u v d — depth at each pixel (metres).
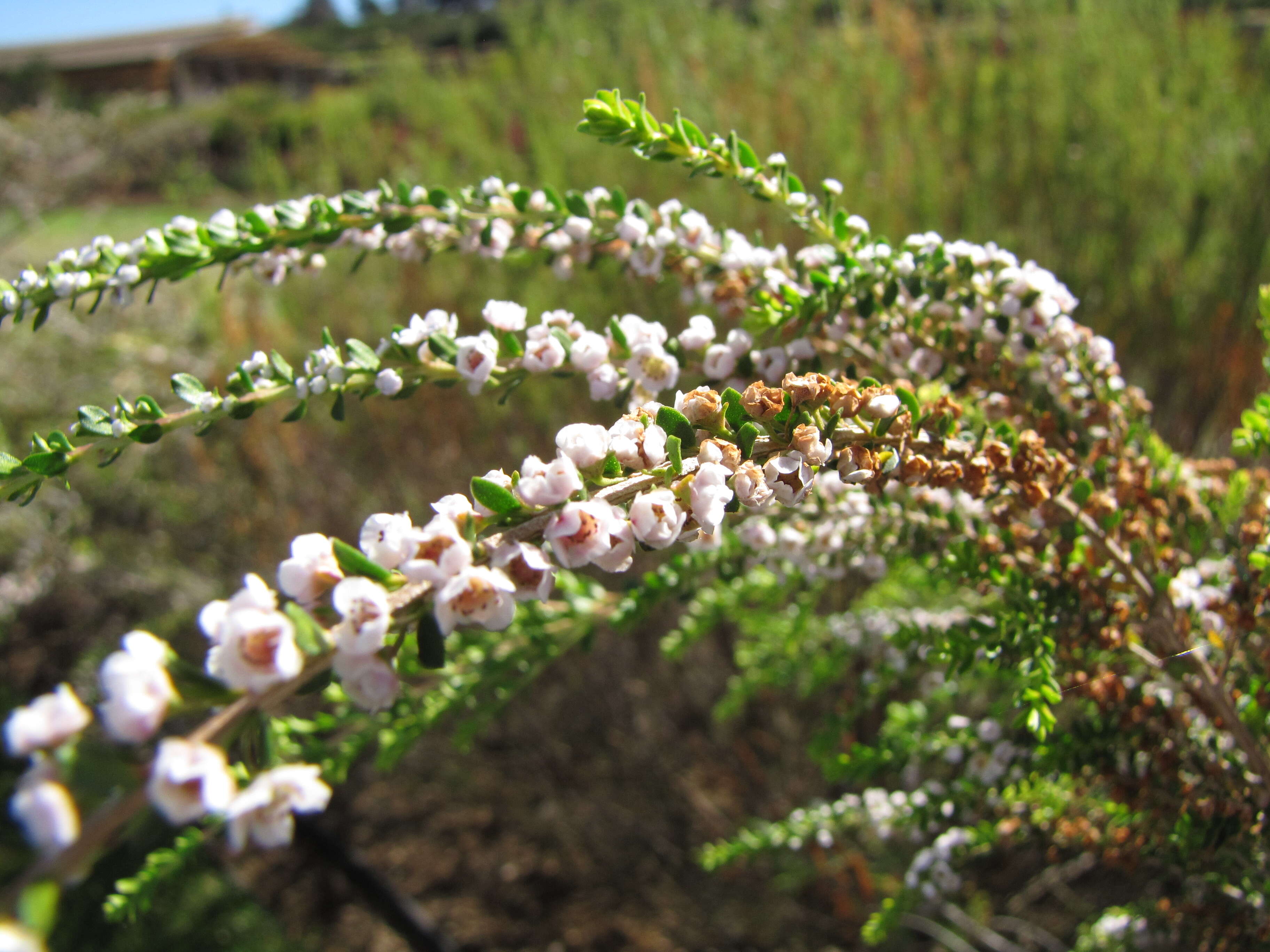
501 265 0.33
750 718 0.30
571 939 0.30
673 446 0.07
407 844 0.35
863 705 0.15
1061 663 0.11
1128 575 0.10
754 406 0.08
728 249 0.12
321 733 0.15
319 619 0.06
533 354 0.10
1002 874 0.23
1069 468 0.10
